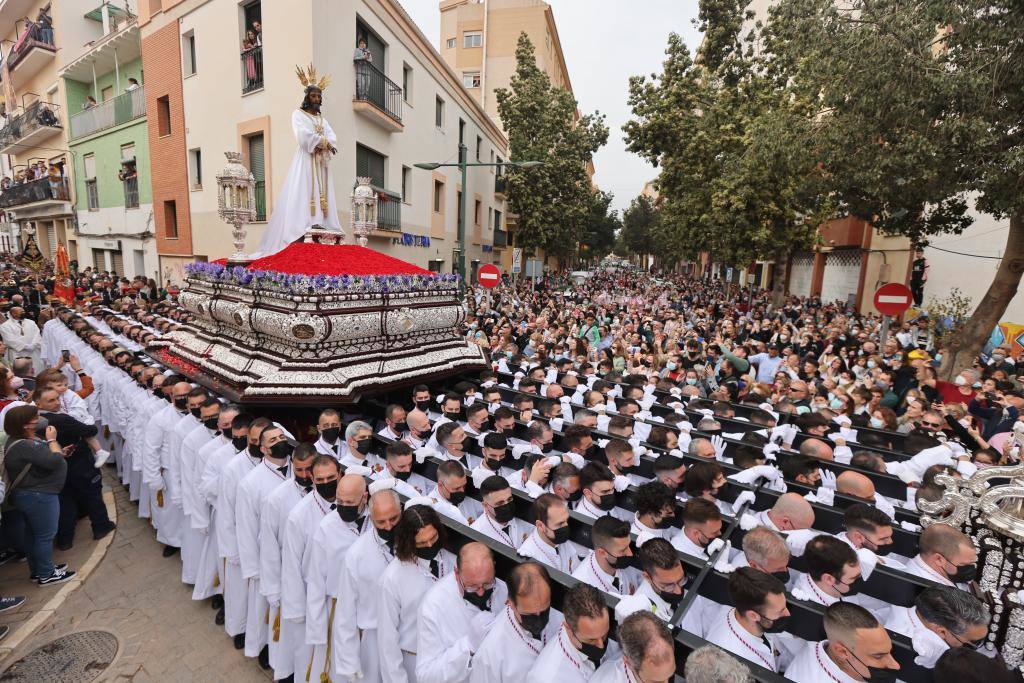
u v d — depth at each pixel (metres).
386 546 3.70
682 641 2.68
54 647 4.48
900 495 4.97
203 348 7.36
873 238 21.39
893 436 6.37
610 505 4.29
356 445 5.03
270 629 4.27
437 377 7.30
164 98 18.56
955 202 12.02
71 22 24.95
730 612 3.09
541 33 38.91
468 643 3.02
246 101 15.39
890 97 9.05
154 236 20.64
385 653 3.36
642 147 23.16
